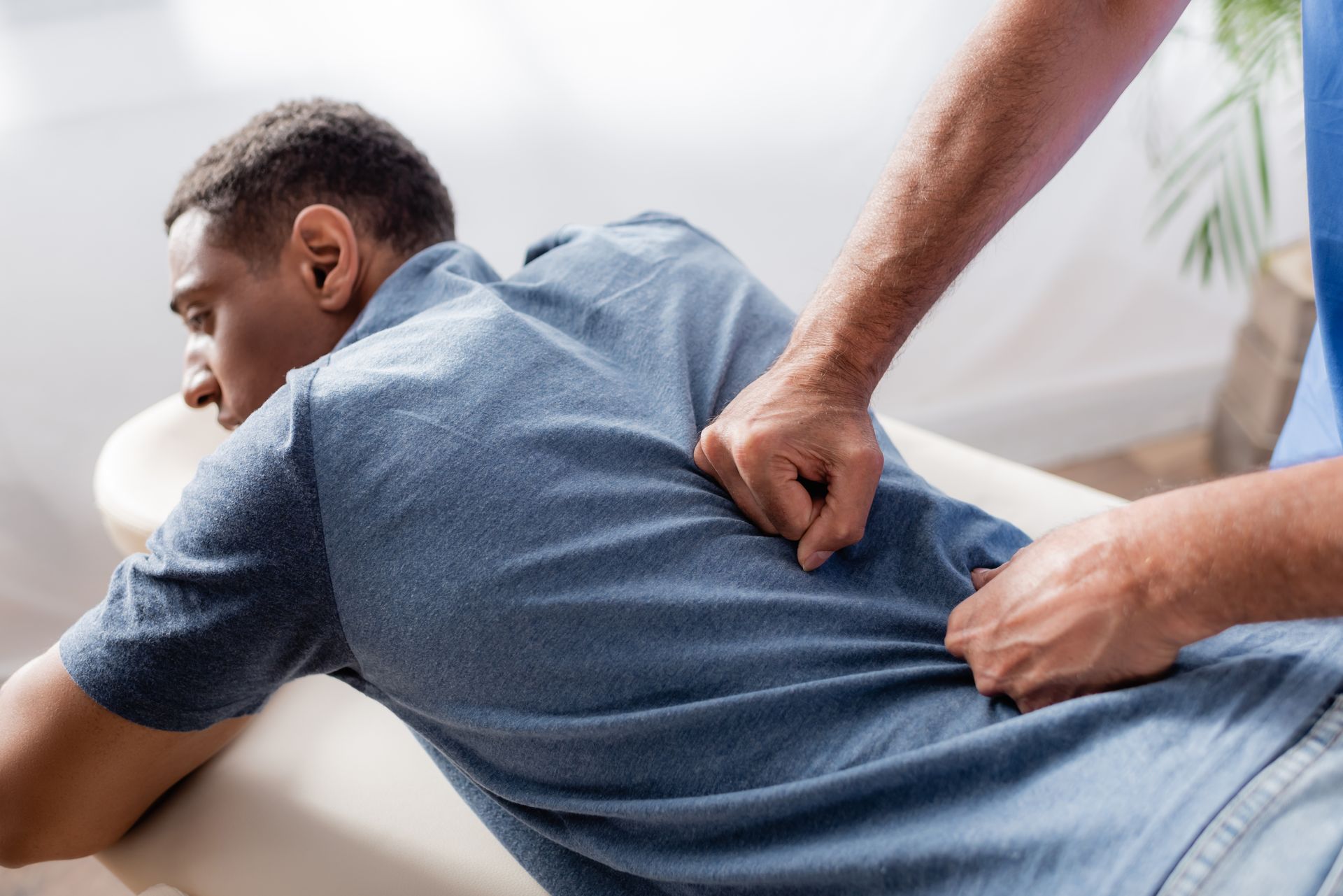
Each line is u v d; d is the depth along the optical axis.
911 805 0.53
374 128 0.83
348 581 0.57
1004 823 0.50
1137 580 0.52
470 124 1.52
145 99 1.35
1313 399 0.79
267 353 0.79
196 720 0.62
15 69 1.29
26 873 1.27
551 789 0.62
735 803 0.55
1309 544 0.48
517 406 0.60
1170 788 0.48
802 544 0.64
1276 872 0.45
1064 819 0.49
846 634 0.61
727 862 0.57
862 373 0.71
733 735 0.57
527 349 0.64
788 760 0.57
